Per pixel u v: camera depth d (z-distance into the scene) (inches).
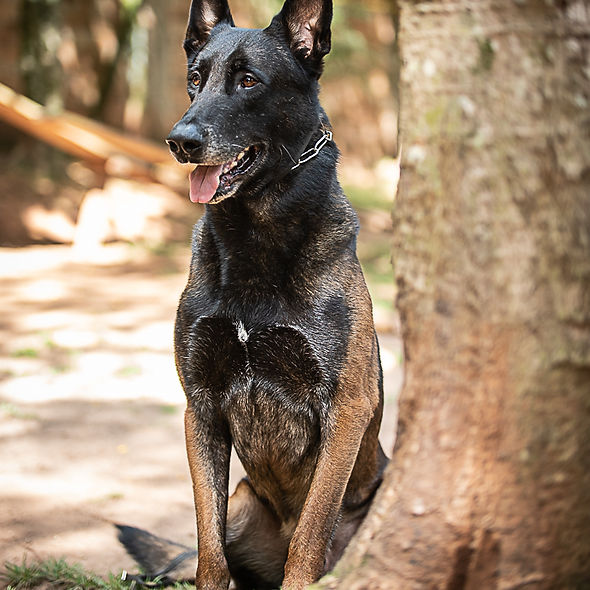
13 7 855.7
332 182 194.5
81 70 959.0
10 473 274.2
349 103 1312.7
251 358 187.0
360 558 137.1
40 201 792.9
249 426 193.8
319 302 184.4
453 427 128.5
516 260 121.2
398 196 134.9
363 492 208.8
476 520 127.2
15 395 369.1
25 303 559.5
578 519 126.0
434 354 130.0
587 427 123.0
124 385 392.8
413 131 129.8
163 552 211.5
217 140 184.9
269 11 1094.4
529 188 119.5
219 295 187.5
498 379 124.2
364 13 1217.4
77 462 289.3
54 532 230.7
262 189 184.7
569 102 117.2
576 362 120.2
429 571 129.7
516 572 127.2
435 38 125.5
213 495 190.5
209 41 202.5
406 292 133.9
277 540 210.4
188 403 194.7
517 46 119.1
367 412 187.9
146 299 588.7
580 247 118.5
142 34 1003.9
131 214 816.3
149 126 1002.1
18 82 863.1
